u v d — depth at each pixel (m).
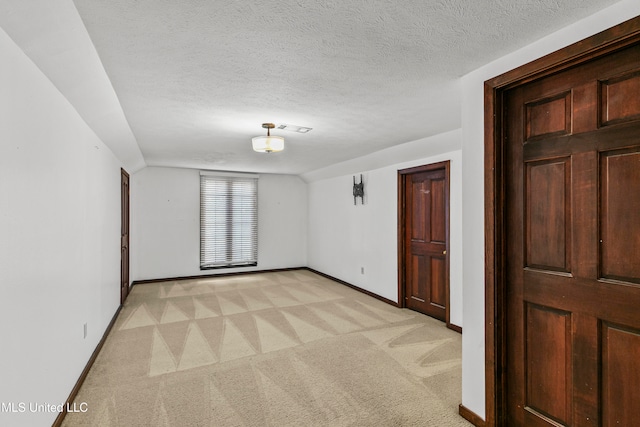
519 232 1.77
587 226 1.49
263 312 4.18
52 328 1.87
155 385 2.40
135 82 2.09
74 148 2.30
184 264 6.17
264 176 6.91
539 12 1.36
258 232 6.85
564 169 1.58
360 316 4.02
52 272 1.87
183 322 3.79
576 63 1.48
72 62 1.73
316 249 6.89
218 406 2.14
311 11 1.34
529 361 1.73
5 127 1.36
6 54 1.37
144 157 4.94
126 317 3.97
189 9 1.31
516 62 1.70
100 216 3.12
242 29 1.48
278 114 2.77
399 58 1.78
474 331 1.95
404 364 2.74
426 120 2.94
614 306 1.40
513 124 1.80
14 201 1.44
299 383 2.44
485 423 1.87
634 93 1.33
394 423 1.97
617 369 1.39
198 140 3.77
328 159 5.06
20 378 1.48
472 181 1.96
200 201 6.29
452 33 1.53
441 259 3.87
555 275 1.61
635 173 1.34
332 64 1.84
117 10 1.31
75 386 2.28
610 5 1.32
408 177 4.40
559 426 1.59
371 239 5.03
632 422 1.35
